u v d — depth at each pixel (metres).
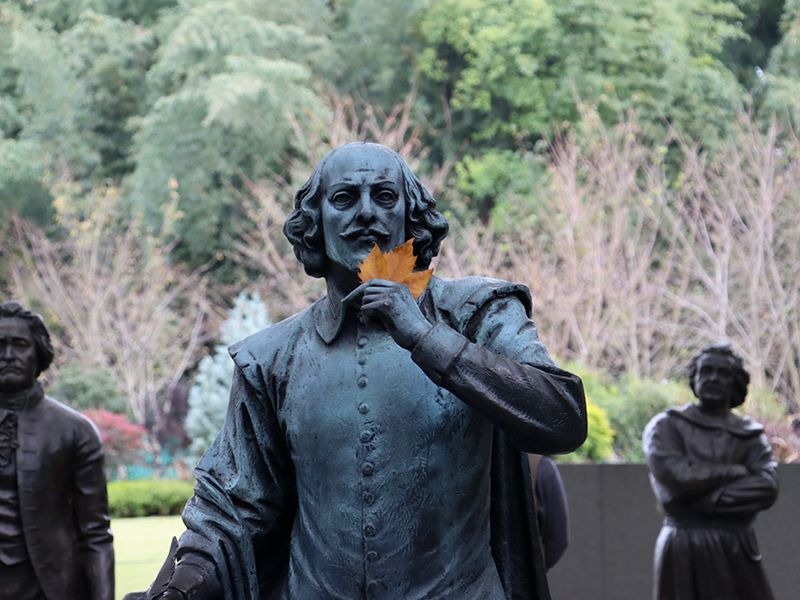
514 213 31.69
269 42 37.12
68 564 7.42
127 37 39.31
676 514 10.99
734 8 36.06
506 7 35.47
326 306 3.66
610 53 34.44
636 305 27.42
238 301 29.92
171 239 35.56
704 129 33.06
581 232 27.91
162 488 22.33
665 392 18.94
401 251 3.39
